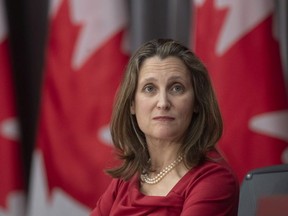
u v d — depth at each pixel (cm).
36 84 778
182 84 385
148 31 733
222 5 677
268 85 665
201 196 366
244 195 354
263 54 669
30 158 770
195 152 386
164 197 374
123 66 704
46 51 750
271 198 235
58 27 718
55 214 713
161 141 393
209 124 392
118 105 407
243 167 665
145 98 387
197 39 681
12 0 776
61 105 713
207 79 394
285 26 711
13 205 740
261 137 664
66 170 709
